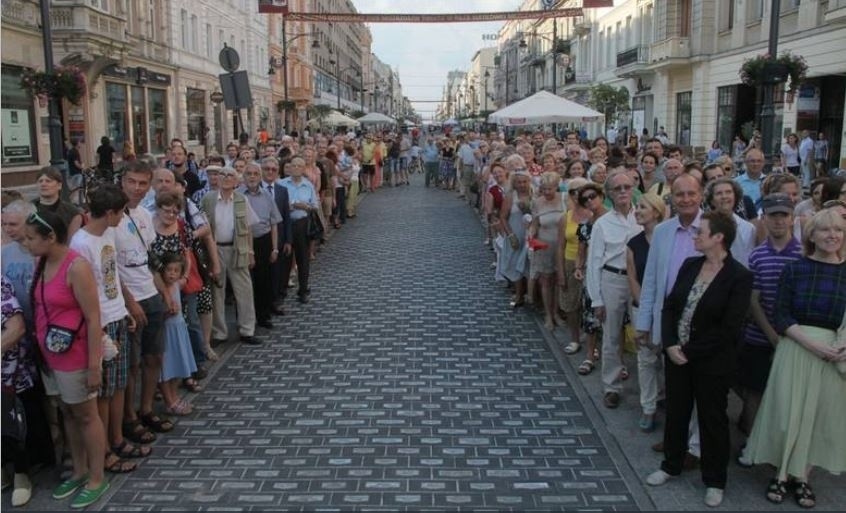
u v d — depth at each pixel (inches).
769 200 191.9
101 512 174.4
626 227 234.5
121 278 208.8
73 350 176.6
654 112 1378.0
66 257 175.5
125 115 1172.5
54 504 179.6
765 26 963.3
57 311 175.2
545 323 338.0
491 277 448.8
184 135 1450.5
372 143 1037.2
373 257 522.3
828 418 176.6
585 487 186.1
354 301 388.8
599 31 1798.7
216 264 276.7
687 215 189.2
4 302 179.5
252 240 324.8
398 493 182.5
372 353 298.8
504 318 351.6
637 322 200.4
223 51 438.6
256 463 199.9
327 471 194.7
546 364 283.9
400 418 231.1
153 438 214.4
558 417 231.9
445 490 184.1
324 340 317.7
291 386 260.5
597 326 258.8
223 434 219.5
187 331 240.8
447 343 311.9
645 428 219.8
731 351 175.0
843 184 231.6
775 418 180.7
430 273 463.2
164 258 225.6
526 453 205.8
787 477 182.4
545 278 329.1
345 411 237.0
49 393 182.2
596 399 247.1
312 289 419.2
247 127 1975.9
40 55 925.2
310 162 494.0
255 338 314.0
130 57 1166.3
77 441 186.4
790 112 882.1
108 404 193.2
